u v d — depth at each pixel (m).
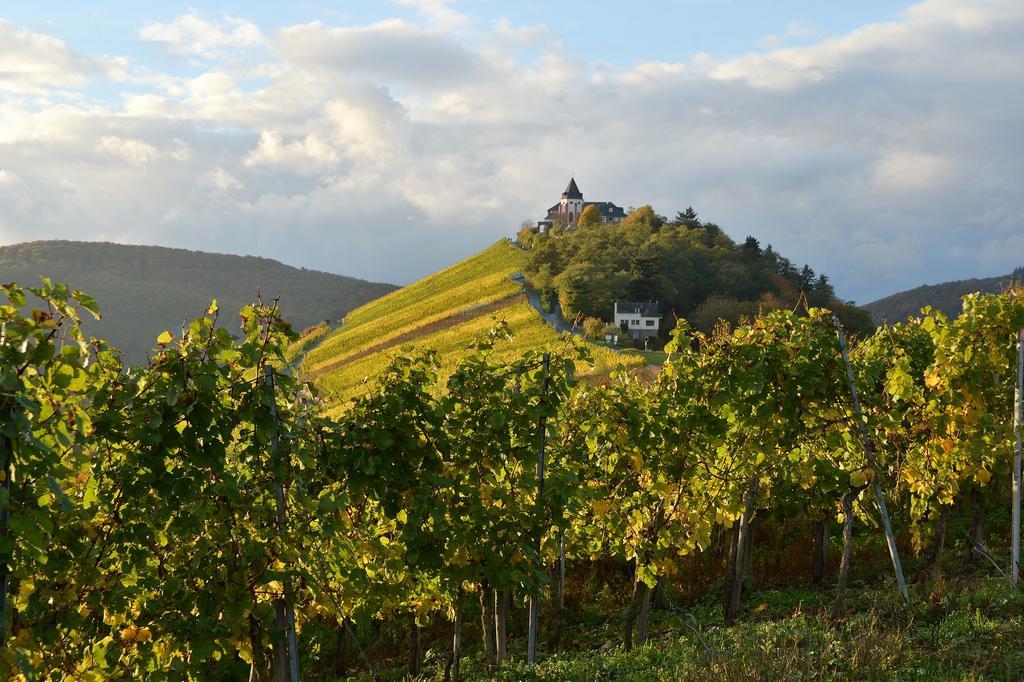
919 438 10.47
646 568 9.34
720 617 11.11
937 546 11.45
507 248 120.19
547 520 8.36
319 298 192.62
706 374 9.00
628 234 113.12
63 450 5.67
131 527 6.06
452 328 71.69
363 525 7.83
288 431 6.82
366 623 8.43
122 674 5.89
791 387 9.04
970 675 5.97
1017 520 9.36
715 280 96.94
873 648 6.42
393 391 7.70
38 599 5.65
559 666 8.25
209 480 6.35
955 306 143.75
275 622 6.71
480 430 8.38
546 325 67.25
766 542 15.16
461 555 8.09
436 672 10.67
